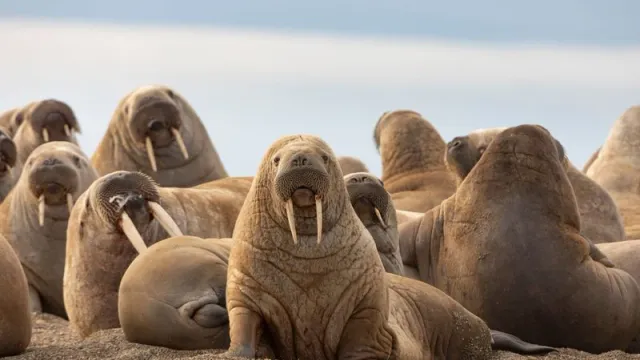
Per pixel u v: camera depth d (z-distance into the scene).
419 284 31.05
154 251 30.62
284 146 26.08
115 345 30.00
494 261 33.72
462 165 44.72
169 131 49.44
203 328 28.95
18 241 42.31
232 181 43.84
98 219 34.31
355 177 33.12
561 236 33.41
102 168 51.12
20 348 30.73
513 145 34.56
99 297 34.38
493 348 32.22
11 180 52.53
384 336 26.17
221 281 29.56
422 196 51.38
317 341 25.94
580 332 33.25
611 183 57.62
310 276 25.67
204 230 39.72
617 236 45.97
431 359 29.66
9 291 30.22
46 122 55.41
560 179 34.22
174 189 40.59
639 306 34.62
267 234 25.88
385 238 33.22
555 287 33.03
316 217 25.64
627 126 58.69
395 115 57.09
